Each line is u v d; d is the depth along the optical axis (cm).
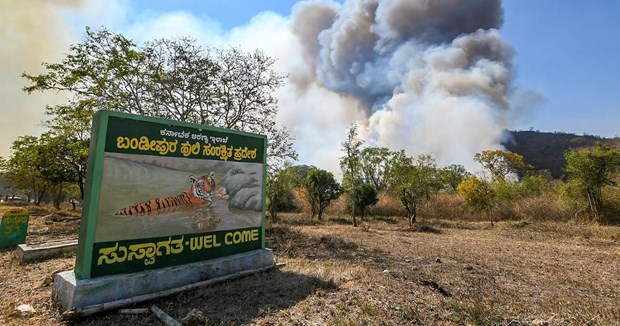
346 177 2219
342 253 929
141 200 514
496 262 841
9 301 468
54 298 458
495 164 4028
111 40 1346
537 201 2116
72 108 1520
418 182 1919
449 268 750
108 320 409
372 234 1438
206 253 593
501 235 1477
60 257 795
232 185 653
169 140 559
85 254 452
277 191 2009
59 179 2159
